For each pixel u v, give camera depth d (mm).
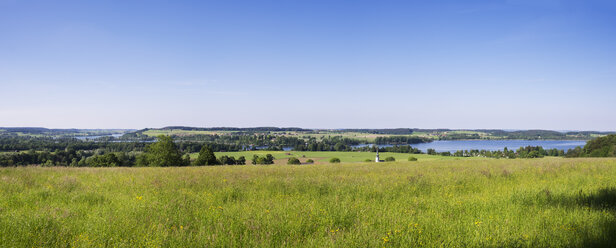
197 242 4703
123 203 7516
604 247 4645
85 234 4973
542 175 13414
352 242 4699
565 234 5156
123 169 18172
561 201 7625
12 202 7480
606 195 7879
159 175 13844
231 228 5406
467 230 5520
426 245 4770
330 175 14227
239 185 10484
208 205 7410
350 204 7375
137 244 4625
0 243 4500
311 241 4809
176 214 6289
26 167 17156
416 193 9617
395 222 5789
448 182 11336
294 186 10383
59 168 17484
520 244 4766
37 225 5250
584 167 16547
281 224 5625
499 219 6148
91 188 9914
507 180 12016
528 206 7312
